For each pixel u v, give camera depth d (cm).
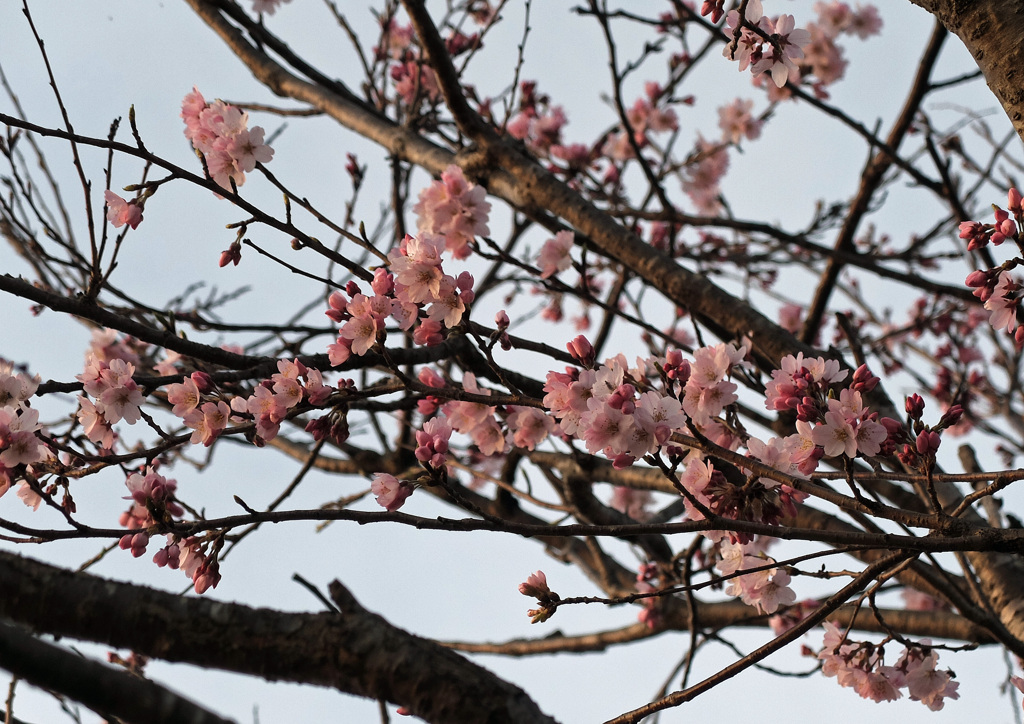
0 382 242
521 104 589
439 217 319
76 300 260
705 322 405
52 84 249
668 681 455
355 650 171
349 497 409
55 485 252
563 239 346
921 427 214
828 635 286
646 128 586
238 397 262
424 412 297
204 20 490
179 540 236
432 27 377
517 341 288
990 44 212
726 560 273
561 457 434
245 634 170
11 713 240
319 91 478
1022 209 209
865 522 224
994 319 218
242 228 263
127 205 260
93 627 164
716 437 259
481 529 211
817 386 225
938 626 417
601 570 497
